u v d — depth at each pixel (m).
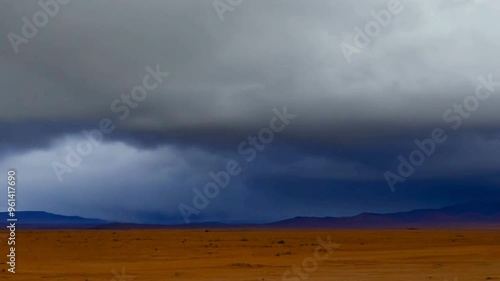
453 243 62.41
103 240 69.69
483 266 34.62
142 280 29.09
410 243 62.94
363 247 55.16
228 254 46.78
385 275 29.88
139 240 70.56
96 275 31.50
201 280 28.73
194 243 63.56
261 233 113.44
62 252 48.84
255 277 29.72
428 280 27.72
